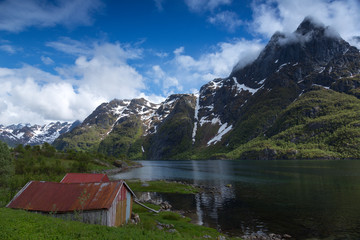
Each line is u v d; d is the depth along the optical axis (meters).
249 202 59.47
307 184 82.38
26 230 20.47
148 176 126.88
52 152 151.25
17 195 32.66
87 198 31.22
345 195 62.44
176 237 26.70
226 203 59.41
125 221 35.12
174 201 63.41
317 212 48.09
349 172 112.25
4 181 49.50
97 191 32.16
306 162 194.75
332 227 39.31
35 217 25.38
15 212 27.17
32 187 33.75
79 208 29.80
